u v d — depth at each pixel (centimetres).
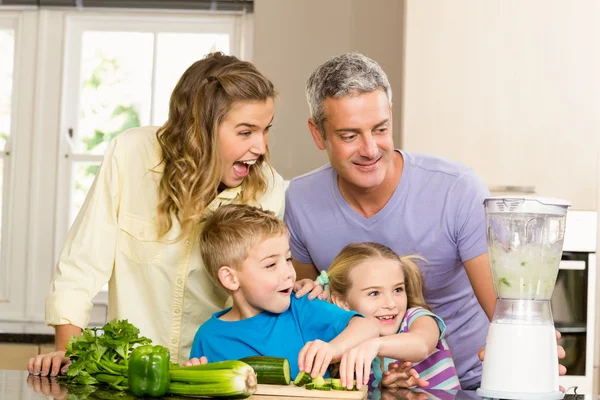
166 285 196
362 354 151
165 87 440
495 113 346
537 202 146
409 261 204
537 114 345
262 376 150
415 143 346
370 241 215
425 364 195
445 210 207
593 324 329
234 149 185
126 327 152
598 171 347
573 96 346
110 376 148
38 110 440
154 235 193
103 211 194
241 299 180
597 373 339
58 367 163
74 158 441
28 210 440
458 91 346
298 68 410
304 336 177
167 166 191
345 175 197
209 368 138
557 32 346
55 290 185
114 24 440
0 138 442
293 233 224
